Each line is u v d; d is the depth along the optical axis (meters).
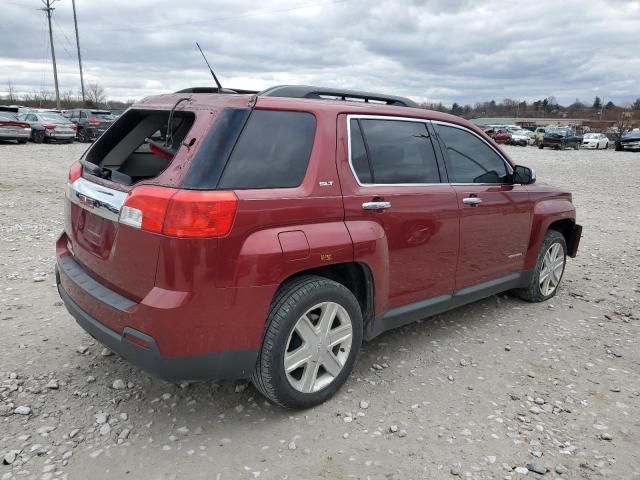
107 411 3.15
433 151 3.98
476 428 3.12
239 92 3.50
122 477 2.61
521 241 4.82
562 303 5.35
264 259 2.78
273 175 2.93
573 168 22.03
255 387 3.36
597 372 3.88
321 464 2.76
